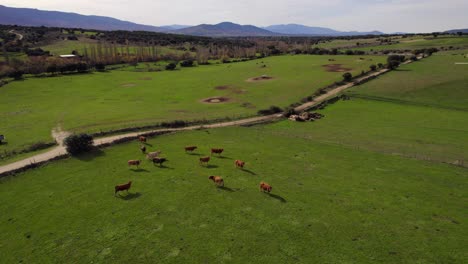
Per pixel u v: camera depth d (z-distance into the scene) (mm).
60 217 29906
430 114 72250
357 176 38562
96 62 156125
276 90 95750
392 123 65562
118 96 92062
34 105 80750
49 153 46281
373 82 103625
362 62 140000
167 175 38875
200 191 34688
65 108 77188
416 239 26125
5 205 32156
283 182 36969
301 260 23781
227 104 80812
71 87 105688
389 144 52469
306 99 84688
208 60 182125
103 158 44625
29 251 25281
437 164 42562
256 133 57125
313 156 45469
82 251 25172
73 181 37375
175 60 182125
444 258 23844
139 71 141125
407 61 140125
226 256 24328
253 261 23734
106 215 30125
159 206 31641
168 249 25234
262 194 34031
